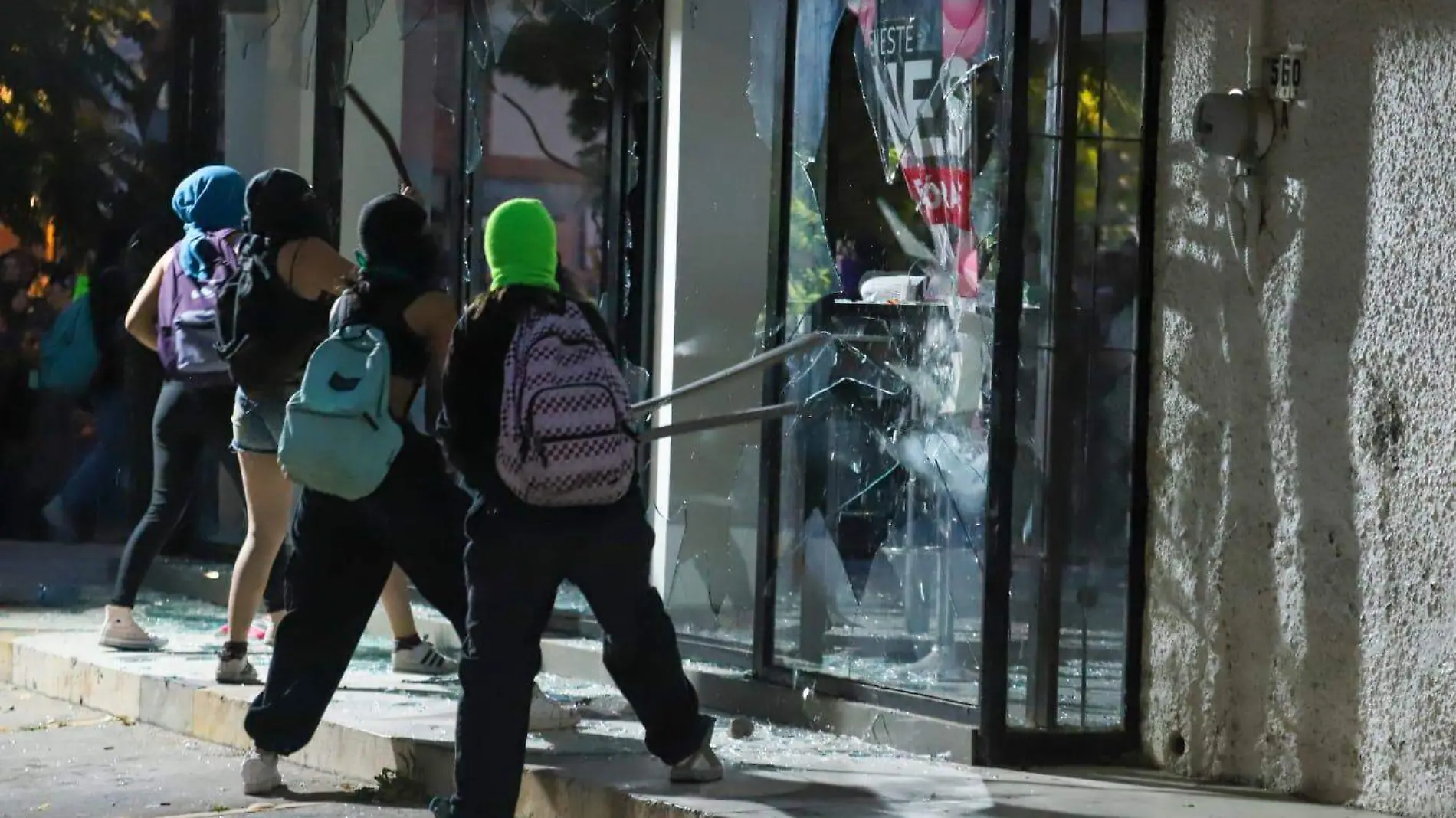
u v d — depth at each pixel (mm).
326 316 18250
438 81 24000
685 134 21359
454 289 23828
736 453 20969
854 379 18562
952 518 17453
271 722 16422
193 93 27906
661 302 21734
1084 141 16859
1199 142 15797
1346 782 14992
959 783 15688
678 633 21344
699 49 21219
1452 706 14070
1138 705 16906
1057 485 16922
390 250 16422
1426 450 14312
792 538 19156
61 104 29656
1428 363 14320
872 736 17578
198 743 19016
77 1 29062
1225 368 16078
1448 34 14203
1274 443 15633
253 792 16766
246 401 18859
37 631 23172
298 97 25812
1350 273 14992
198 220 21359
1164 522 16641
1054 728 16922
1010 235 16328
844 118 18734
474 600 14242
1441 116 14250
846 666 18625
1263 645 15750
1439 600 14203
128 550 21828
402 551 16312
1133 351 16828
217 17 27469
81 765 17984
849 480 18641
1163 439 16672
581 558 14203
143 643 21828
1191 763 16344
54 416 31125
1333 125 15148
